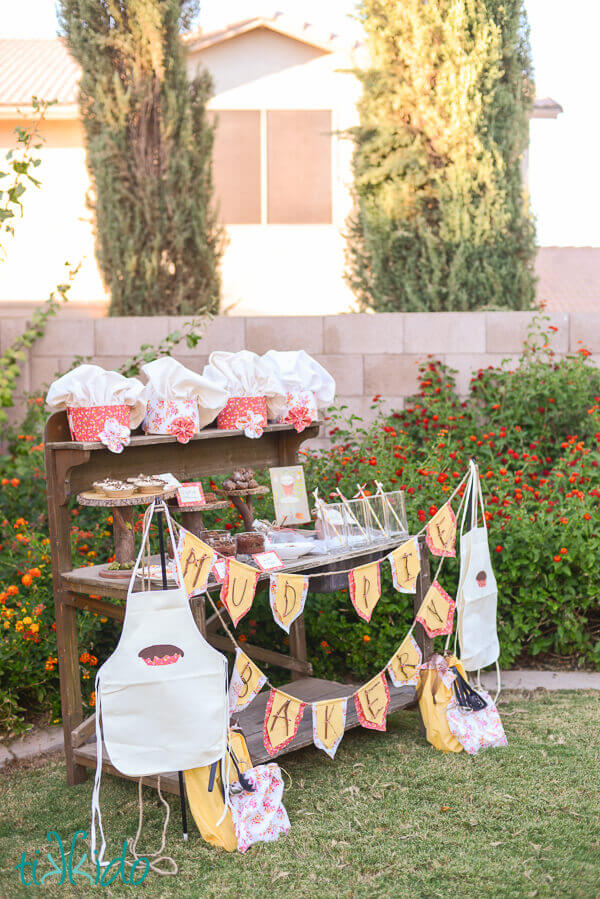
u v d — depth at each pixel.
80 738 3.47
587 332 6.20
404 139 7.04
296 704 3.35
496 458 5.75
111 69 7.70
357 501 3.90
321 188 11.04
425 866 2.82
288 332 6.27
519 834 2.99
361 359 6.27
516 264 7.12
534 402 5.86
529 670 4.65
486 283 7.01
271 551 3.54
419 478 5.03
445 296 7.08
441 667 3.78
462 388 6.24
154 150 7.89
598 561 4.50
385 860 2.86
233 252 11.07
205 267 8.16
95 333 6.25
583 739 3.74
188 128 7.86
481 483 5.03
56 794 3.41
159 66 7.71
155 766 2.92
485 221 6.92
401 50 6.95
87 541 4.73
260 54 10.85
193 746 2.95
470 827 3.05
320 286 11.10
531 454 5.68
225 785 2.99
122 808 3.28
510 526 4.61
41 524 5.23
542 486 5.12
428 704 3.76
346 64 10.79
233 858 2.90
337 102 10.90
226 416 3.85
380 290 7.29
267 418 4.17
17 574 4.52
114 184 7.83
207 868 2.85
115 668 2.88
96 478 3.45
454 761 3.58
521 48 7.08
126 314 8.02
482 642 3.89
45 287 10.74
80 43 7.61
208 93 8.12
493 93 6.85
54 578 3.42
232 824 2.99
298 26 10.68
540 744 3.70
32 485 5.43
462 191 6.92
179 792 3.15
